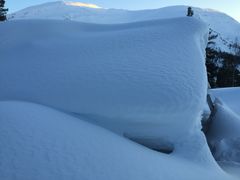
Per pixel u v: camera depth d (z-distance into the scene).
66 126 5.23
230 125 9.52
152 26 9.78
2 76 7.25
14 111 5.27
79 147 4.74
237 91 17.11
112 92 6.47
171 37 8.61
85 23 11.05
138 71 7.02
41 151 4.41
